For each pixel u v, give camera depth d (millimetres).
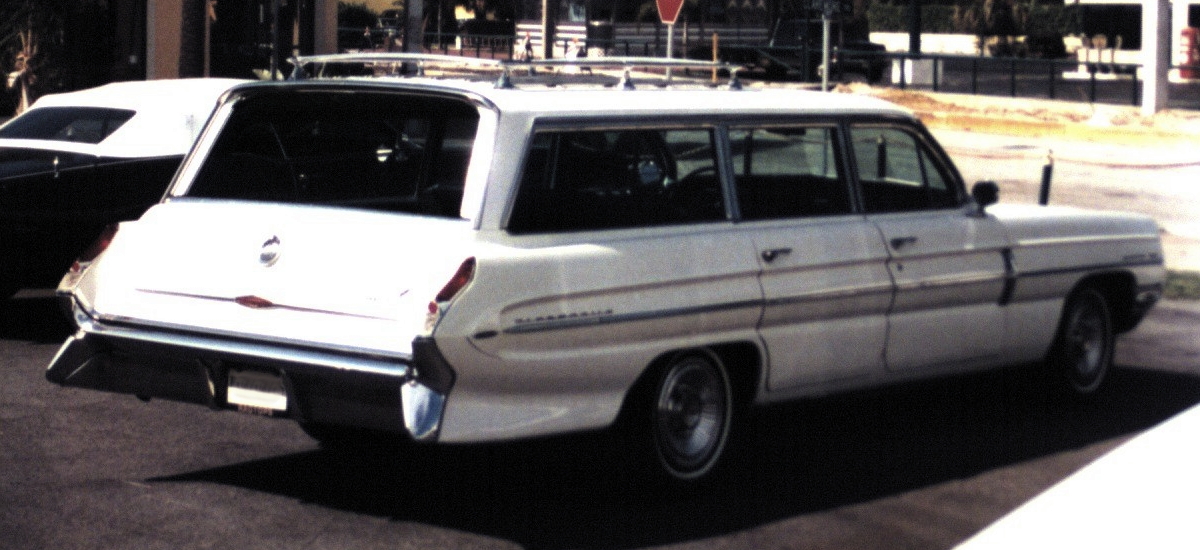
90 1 21125
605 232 5973
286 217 5957
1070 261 7996
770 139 6668
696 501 6328
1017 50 55406
